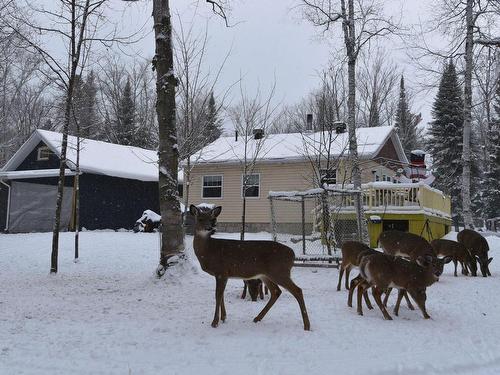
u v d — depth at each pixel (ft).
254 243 20.40
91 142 86.12
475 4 56.08
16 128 99.30
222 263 20.18
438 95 121.90
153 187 84.12
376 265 22.59
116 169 76.48
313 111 101.55
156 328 19.39
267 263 20.03
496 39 55.72
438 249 39.47
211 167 78.84
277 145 76.43
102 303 25.00
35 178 79.61
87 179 75.25
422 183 56.49
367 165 69.56
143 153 90.74
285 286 19.92
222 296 20.80
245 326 20.08
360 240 43.45
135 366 14.69
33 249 51.19
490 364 15.83
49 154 79.97
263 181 75.20
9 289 29.43
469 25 56.08
